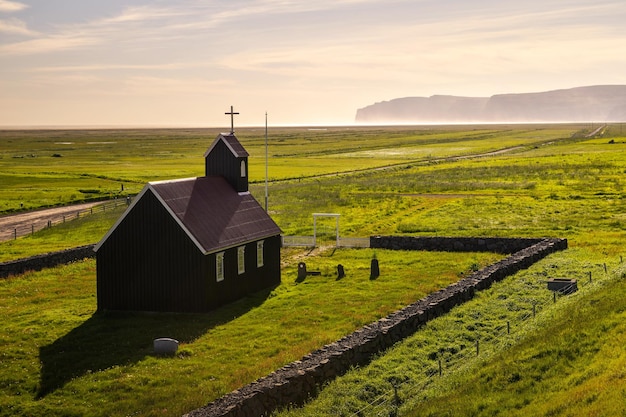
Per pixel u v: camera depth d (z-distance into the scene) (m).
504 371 26.58
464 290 41.12
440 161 175.25
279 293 50.53
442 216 85.44
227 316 44.09
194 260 44.84
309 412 25.39
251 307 46.41
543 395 23.52
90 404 29.50
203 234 45.62
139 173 149.75
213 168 54.56
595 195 96.38
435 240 65.69
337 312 43.69
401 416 24.69
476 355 30.61
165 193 45.88
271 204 100.44
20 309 46.16
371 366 30.05
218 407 24.36
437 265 57.81
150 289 45.72
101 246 46.50
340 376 29.25
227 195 52.34
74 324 42.47
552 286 42.38
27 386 31.75
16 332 40.47
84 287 52.47
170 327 41.56
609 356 25.17
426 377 28.67
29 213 98.56
